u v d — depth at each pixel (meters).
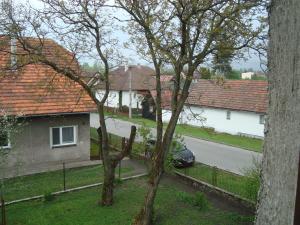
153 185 11.72
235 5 9.66
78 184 16.53
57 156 20.17
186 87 11.32
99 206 13.80
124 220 12.50
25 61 12.40
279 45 3.64
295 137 3.54
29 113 18.44
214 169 16.61
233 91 37.75
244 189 15.01
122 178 17.30
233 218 12.90
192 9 9.54
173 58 10.52
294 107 3.53
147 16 11.37
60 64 14.56
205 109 39.03
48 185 16.45
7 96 18.73
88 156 21.25
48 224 12.21
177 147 15.91
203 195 14.14
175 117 11.49
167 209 13.77
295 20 3.49
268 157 3.83
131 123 39.94
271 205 3.80
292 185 3.58
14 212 13.31
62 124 20.11
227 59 11.56
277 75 3.67
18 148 18.52
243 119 35.25
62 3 12.07
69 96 20.20
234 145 29.48
